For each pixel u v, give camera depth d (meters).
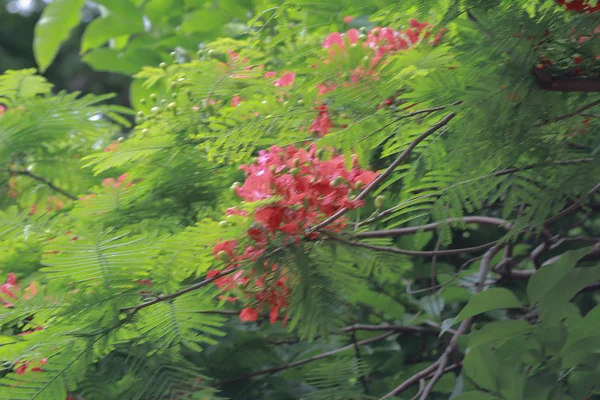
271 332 4.59
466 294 4.34
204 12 5.75
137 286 2.74
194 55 5.92
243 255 2.76
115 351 3.30
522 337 3.28
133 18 6.20
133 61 6.05
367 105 2.78
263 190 2.79
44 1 14.71
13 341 2.93
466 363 3.31
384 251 3.20
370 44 3.29
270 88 3.47
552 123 2.98
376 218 2.96
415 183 3.17
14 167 4.45
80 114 4.47
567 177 2.97
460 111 2.65
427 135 2.74
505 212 3.11
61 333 2.76
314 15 3.44
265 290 2.82
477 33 2.82
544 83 2.69
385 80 2.71
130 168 3.96
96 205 3.62
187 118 3.63
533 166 2.99
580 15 2.72
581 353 3.19
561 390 3.22
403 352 4.79
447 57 2.71
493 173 2.98
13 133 4.29
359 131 2.77
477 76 2.63
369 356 4.71
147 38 6.27
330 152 2.97
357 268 3.39
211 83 3.53
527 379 3.26
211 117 3.22
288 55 3.67
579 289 3.15
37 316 2.85
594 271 3.14
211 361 4.19
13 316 2.82
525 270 4.47
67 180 4.47
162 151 3.61
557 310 3.16
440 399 4.65
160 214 3.62
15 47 14.47
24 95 4.52
